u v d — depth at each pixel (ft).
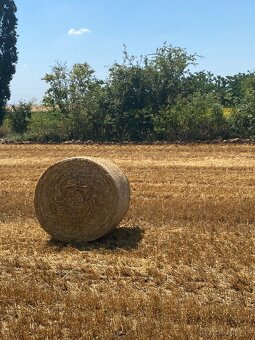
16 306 23.85
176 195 50.90
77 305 23.59
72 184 35.19
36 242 35.06
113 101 108.88
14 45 143.64
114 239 35.76
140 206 45.27
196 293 25.07
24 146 96.48
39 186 35.70
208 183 57.36
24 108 124.26
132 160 75.25
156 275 27.45
